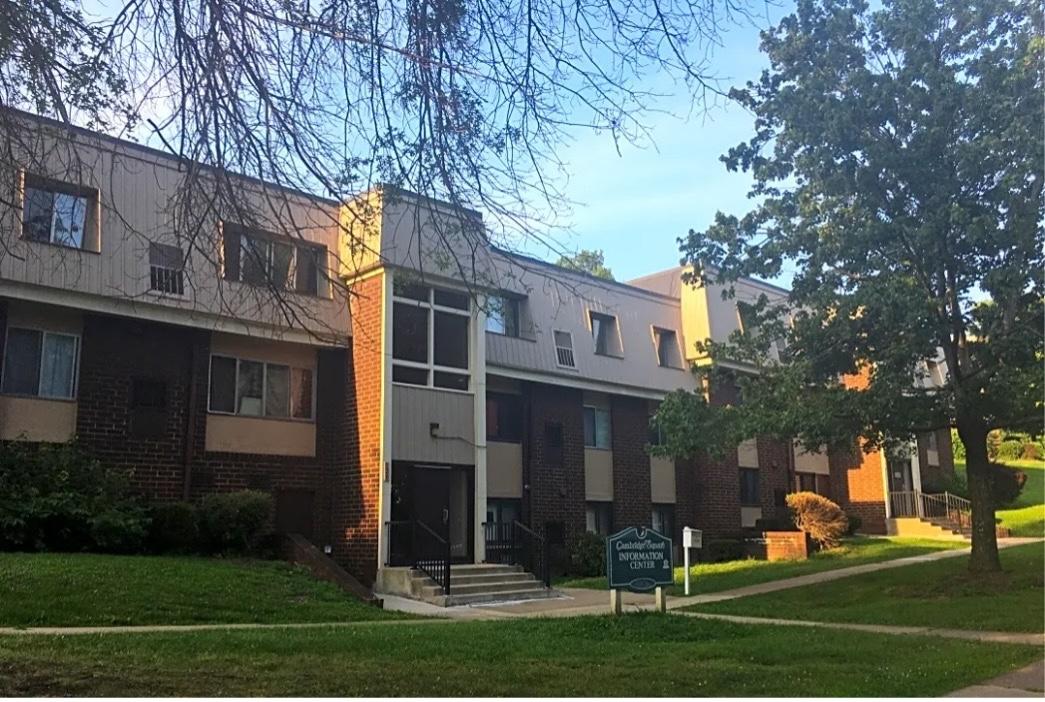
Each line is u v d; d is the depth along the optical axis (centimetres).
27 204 1116
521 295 2325
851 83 1639
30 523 1438
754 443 3006
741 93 1744
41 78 770
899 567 2106
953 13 1641
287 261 990
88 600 1199
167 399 1758
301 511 1934
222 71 743
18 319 1612
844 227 1666
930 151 1594
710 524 2725
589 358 2480
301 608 1359
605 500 2530
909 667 965
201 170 823
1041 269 1523
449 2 769
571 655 988
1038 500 3909
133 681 736
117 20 762
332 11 767
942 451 3841
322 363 2000
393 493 1911
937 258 1625
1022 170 1487
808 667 949
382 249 1678
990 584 1688
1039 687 880
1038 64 1525
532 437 2359
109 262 1638
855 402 1641
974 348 1719
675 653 1029
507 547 2086
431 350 2008
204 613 1250
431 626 1234
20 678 725
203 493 1789
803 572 2192
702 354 2514
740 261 1791
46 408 1620
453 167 794
